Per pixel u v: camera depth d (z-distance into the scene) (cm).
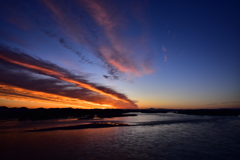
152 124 4144
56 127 3344
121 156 1528
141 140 2203
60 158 1463
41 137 2342
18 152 1636
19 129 3097
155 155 1571
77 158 1464
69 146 1861
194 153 1653
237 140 2262
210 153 1661
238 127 3678
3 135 2503
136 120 5462
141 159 1456
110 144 1964
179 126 3781
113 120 5375
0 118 6038
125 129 3164
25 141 2091
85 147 1822
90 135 2512
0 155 1542
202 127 3631
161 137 2420
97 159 1442
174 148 1822
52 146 1853
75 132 2772
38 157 1488
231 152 1703
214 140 2253
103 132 2789
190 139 2303
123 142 2072
